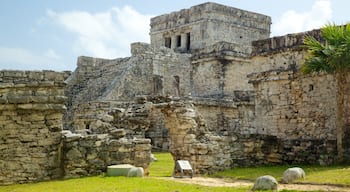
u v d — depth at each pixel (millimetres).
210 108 37438
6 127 18375
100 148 19453
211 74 43125
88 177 18594
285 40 26328
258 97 27406
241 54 43500
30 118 18734
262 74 27016
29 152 18641
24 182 18406
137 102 35969
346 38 20984
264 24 56062
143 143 20016
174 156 23219
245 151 22953
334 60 20875
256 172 20547
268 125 26688
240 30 53844
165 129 34094
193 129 22547
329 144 21500
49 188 16172
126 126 32938
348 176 16375
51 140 19016
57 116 19172
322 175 17125
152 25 58594
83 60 47969
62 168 19141
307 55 24938
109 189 15062
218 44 43250
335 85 23438
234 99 38250
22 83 18500
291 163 23016
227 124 38188
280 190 14531
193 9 53438
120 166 18594
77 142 19250
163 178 18516
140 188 15125
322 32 22594
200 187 15578
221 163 22141
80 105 38719
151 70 45000
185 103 23062
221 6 52531
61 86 19094
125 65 44938
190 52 52250
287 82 25859
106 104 36938
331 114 23562
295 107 25375
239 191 14648
